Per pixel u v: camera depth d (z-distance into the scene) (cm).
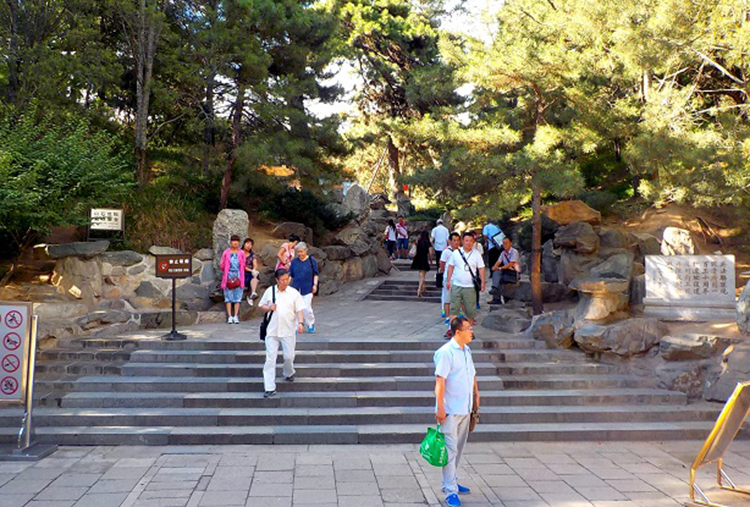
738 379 881
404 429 787
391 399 860
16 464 679
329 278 1736
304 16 1641
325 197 1953
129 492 599
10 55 1352
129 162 1587
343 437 771
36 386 873
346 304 1555
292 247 1261
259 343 1020
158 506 565
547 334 1059
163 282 1331
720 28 1070
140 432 759
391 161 3088
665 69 1287
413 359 993
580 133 1199
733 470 694
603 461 717
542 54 1157
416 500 588
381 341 1037
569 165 1190
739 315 975
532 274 1265
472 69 1200
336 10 2058
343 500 586
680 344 948
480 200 1233
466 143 1244
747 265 1572
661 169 1155
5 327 722
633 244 1526
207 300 1359
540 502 589
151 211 1499
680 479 660
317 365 945
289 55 1691
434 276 1994
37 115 1388
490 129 1226
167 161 1872
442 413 573
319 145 1744
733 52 1049
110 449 736
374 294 1720
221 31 1543
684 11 1071
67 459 698
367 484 629
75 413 795
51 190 1109
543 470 682
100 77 1488
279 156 1590
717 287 1055
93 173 1178
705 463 597
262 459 705
